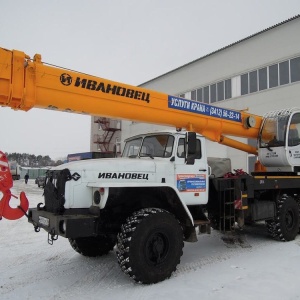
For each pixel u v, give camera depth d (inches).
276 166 293.1
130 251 156.4
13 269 192.2
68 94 174.7
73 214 163.9
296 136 291.3
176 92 855.7
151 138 216.4
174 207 187.2
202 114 244.2
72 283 168.6
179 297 145.8
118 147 249.3
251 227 322.7
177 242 171.9
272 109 625.9
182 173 200.4
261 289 153.6
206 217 209.9
